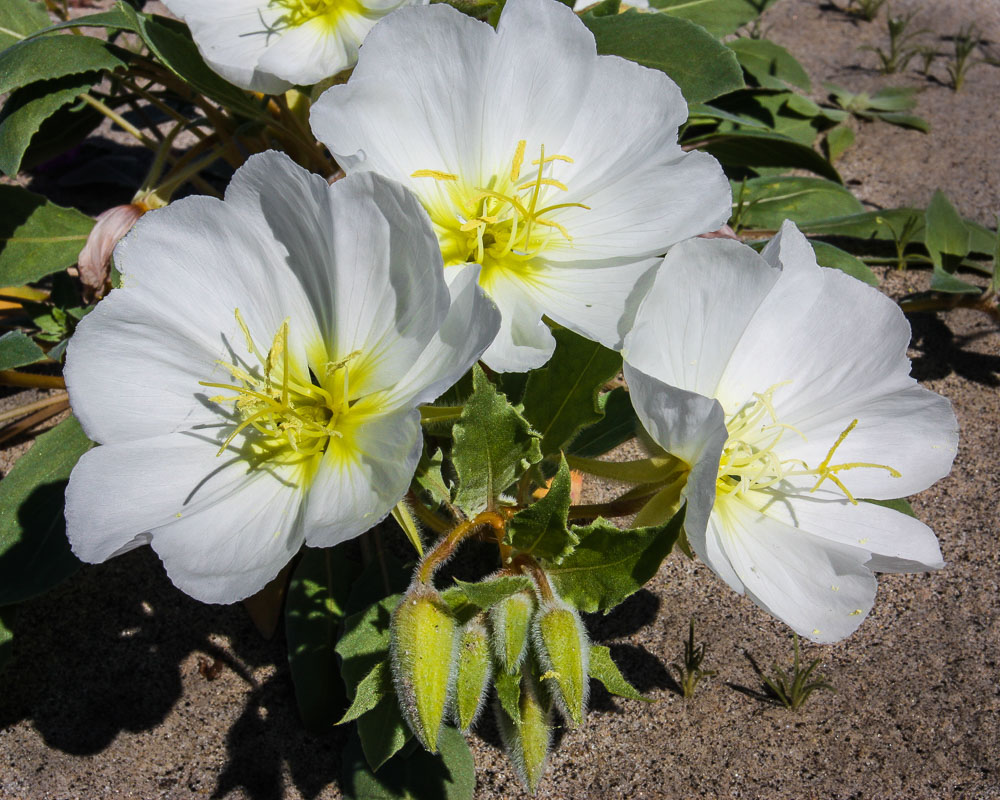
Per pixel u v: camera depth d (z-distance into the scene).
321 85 0.23
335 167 0.27
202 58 0.23
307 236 0.16
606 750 0.20
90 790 0.19
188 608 0.22
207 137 0.27
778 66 0.36
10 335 0.21
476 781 0.19
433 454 0.22
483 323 0.14
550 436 0.19
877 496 0.18
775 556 0.17
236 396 0.17
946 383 0.28
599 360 0.19
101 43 0.23
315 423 0.16
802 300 0.18
